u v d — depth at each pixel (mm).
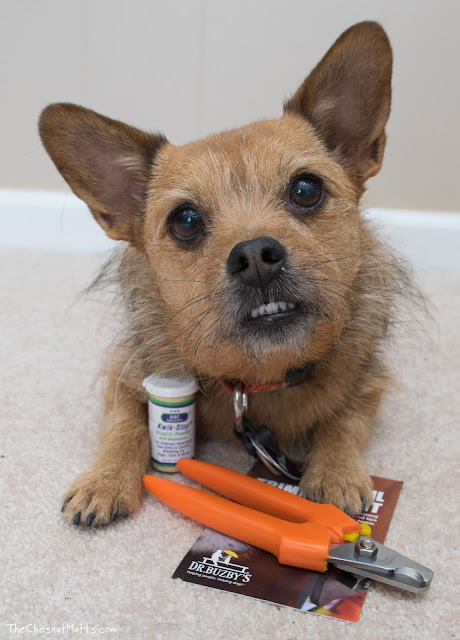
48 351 782
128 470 579
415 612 488
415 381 737
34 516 558
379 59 583
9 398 696
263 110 1072
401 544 536
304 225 551
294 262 522
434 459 624
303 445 642
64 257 1062
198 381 607
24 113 1090
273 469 601
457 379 741
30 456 619
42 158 1102
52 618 485
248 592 499
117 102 1085
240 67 1057
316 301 529
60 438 643
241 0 1028
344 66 594
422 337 767
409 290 682
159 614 487
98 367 752
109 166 608
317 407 606
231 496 568
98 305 862
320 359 583
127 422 620
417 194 1057
